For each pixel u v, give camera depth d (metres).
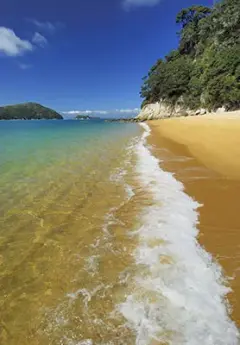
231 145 13.77
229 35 59.91
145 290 3.44
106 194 7.41
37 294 3.53
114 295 3.39
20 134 30.38
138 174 9.45
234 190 7.21
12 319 3.12
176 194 7.12
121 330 2.85
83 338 2.79
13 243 4.88
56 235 5.14
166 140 19.25
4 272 4.04
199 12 82.12
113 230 5.21
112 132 32.47
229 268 3.87
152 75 86.50
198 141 16.62
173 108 77.06
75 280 3.76
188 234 4.92
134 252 4.38
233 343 2.66
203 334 2.75
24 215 6.09
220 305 3.15
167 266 3.94
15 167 10.72
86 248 4.61
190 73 70.75
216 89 51.66
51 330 2.92
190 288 3.45
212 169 9.48
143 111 92.94
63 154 13.98
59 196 7.34
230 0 62.22
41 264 4.21
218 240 4.68
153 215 5.81
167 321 2.93
